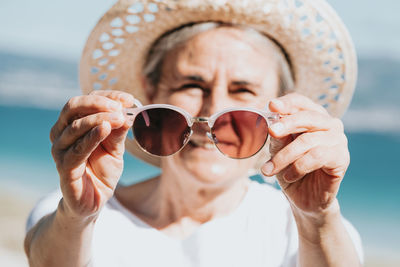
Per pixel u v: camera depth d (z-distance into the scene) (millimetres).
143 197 2598
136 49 2680
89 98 1562
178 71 2379
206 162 2244
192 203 2408
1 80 25062
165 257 2248
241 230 2320
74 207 1577
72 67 29328
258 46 2387
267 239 2285
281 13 2400
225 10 2342
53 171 14367
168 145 1901
